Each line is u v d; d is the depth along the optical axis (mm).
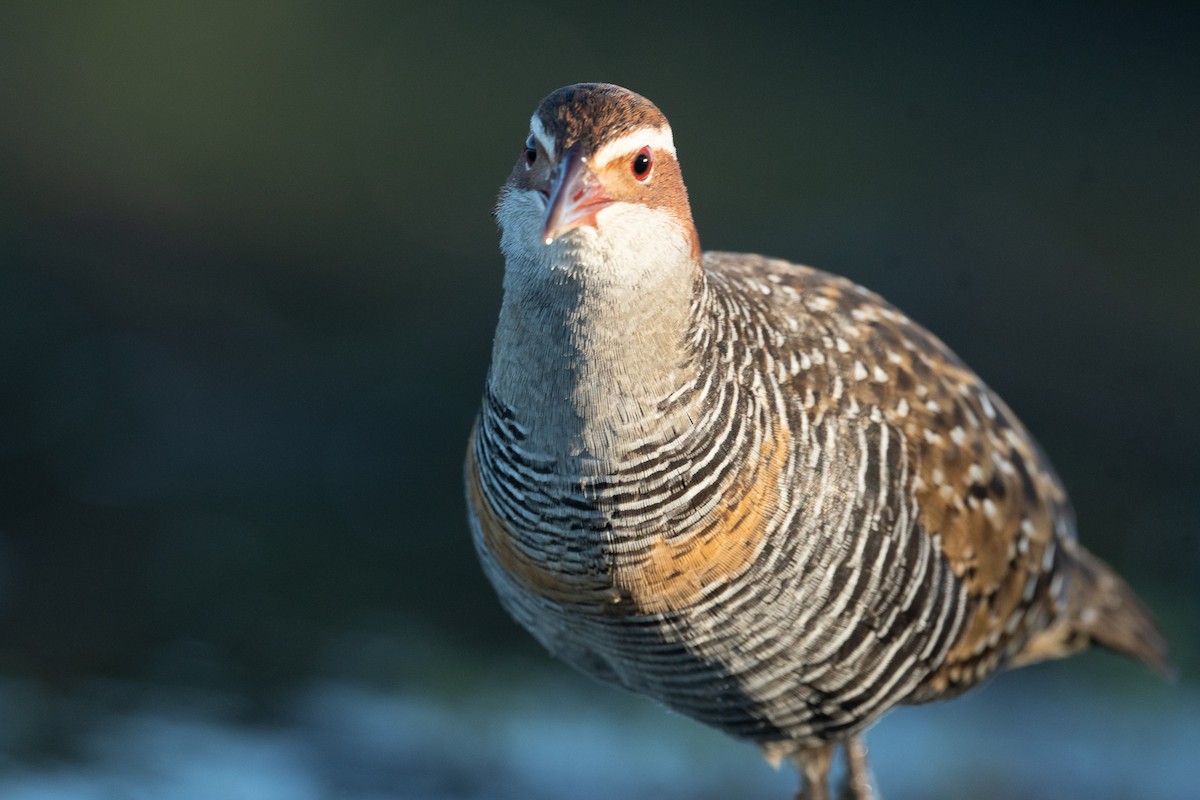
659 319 6707
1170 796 11703
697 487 6809
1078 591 8891
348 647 13008
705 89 21734
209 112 20359
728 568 6941
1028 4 22969
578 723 12133
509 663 12977
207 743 11484
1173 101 21953
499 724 11969
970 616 7844
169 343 16594
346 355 16828
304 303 17625
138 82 20641
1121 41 22688
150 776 10953
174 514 14484
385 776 11188
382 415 15906
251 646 12922
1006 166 20781
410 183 20016
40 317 16500
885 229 19328
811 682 7410
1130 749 12281
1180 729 12609
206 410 15758
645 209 6660
